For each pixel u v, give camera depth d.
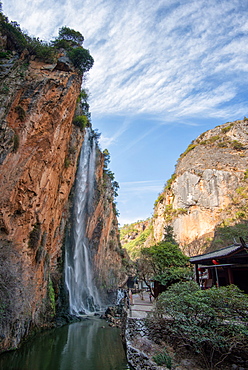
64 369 10.28
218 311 8.70
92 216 39.59
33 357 11.74
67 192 28.14
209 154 80.56
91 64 26.94
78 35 31.03
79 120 30.78
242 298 8.57
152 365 8.63
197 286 11.70
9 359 11.13
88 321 23.41
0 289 11.12
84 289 34.25
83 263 35.62
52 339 15.51
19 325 12.88
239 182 68.12
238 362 8.00
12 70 19.97
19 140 17.41
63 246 29.86
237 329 8.03
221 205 66.44
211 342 8.35
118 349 13.52
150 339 11.41
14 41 21.89
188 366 8.27
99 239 41.47
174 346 9.94
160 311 10.70
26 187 17.52
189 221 69.19
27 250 17.11
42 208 19.89
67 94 22.69
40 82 20.56
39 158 18.83
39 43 23.70
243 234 46.44
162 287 18.62
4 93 18.03
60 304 25.22
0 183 15.45
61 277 27.58
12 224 16.12
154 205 99.81
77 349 13.41
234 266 14.36
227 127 90.44
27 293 13.83
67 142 26.05
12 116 17.81
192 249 57.88
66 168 26.89
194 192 72.81
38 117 19.47
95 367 10.57
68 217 30.48
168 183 87.56
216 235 53.41
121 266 55.59
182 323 9.63
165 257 19.67
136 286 46.19
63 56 25.09
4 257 12.52
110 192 52.97
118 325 20.09
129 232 134.75
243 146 77.56
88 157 40.94
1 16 22.19
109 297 40.84
